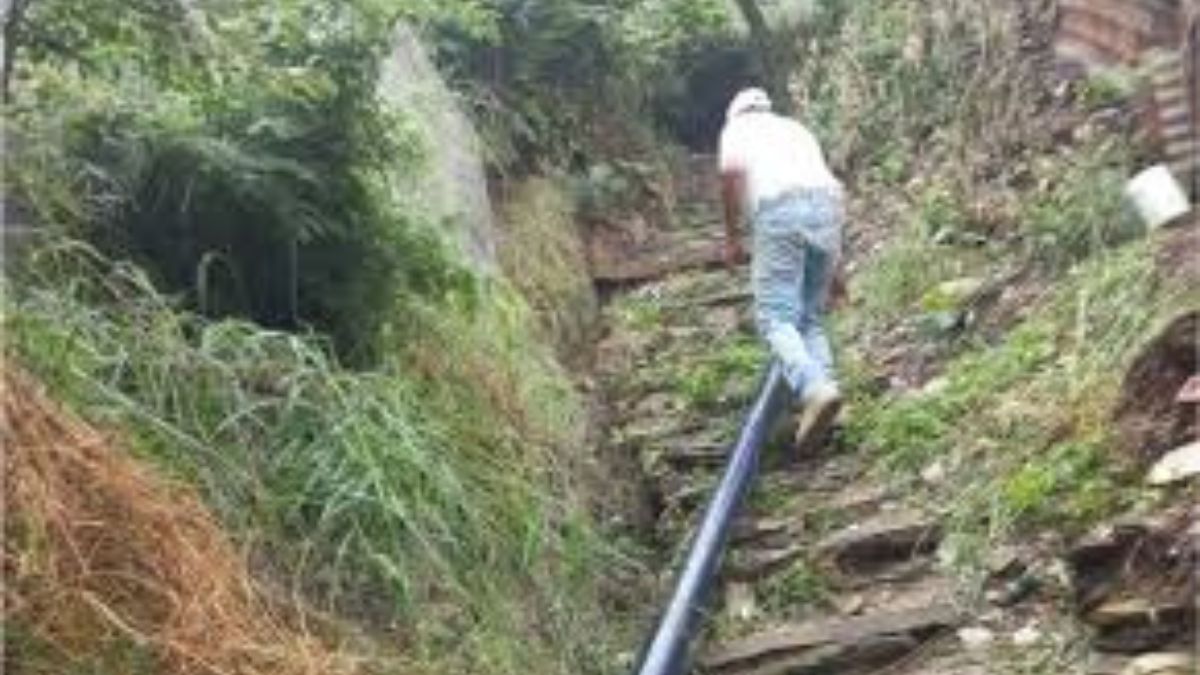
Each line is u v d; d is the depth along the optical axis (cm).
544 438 517
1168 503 410
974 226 677
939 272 656
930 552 466
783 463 552
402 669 359
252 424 390
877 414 562
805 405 544
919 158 795
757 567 481
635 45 1012
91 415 344
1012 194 674
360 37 477
